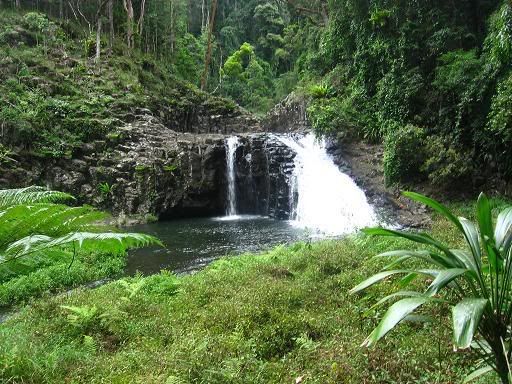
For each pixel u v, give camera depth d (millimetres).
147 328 4652
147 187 15672
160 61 27594
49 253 2553
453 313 1425
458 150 12641
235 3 40406
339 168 15430
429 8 13898
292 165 16438
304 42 26750
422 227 11477
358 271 6023
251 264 7328
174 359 3525
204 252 10508
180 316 4922
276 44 37750
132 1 28000
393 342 3623
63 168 15430
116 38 25266
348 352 3492
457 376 2900
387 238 7484
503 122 10305
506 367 1704
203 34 35938
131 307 5355
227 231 13289
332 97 18406
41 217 2385
